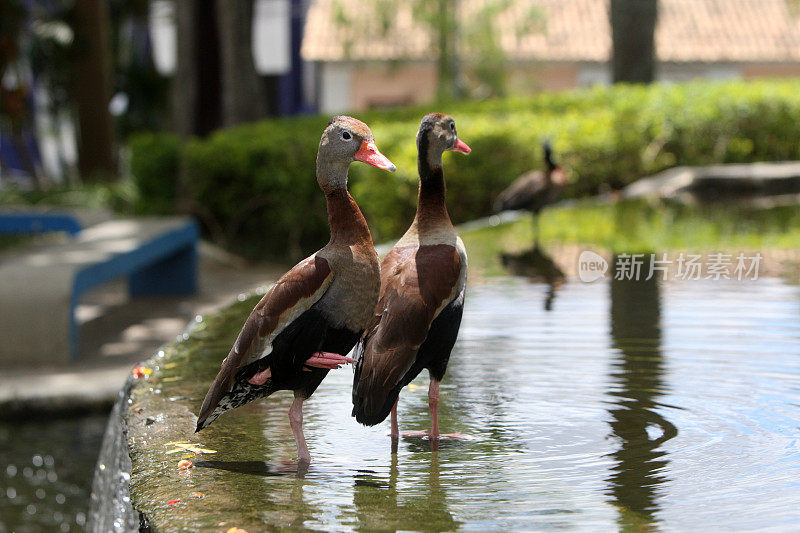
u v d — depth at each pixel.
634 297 6.45
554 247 8.65
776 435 3.67
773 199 13.48
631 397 4.21
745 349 4.95
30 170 21.48
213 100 19.81
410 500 3.00
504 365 4.77
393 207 13.20
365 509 2.93
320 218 16.14
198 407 4.00
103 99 20.97
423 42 28.28
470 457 3.46
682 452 3.49
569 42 32.41
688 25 34.34
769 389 4.28
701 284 6.84
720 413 3.95
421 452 3.52
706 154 16.98
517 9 33.44
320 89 32.53
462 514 2.88
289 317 3.32
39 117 24.02
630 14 19.59
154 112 25.34
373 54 27.80
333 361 3.35
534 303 6.26
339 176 3.41
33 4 22.94
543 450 3.53
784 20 34.44
